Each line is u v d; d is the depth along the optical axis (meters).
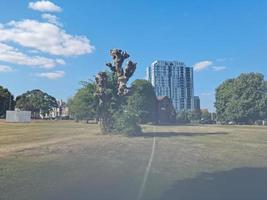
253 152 20.45
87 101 36.78
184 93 191.50
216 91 125.62
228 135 37.94
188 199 9.47
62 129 53.12
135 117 35.34
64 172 13.31
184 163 15.92
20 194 9.77
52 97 189.25
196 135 37.19
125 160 16.81
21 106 178.12
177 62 190.00
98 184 11.25
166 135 36.47
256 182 11.73
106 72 36.09
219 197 9.70
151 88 102.62
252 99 108.06
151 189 10.60
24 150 20.83
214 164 15.69
